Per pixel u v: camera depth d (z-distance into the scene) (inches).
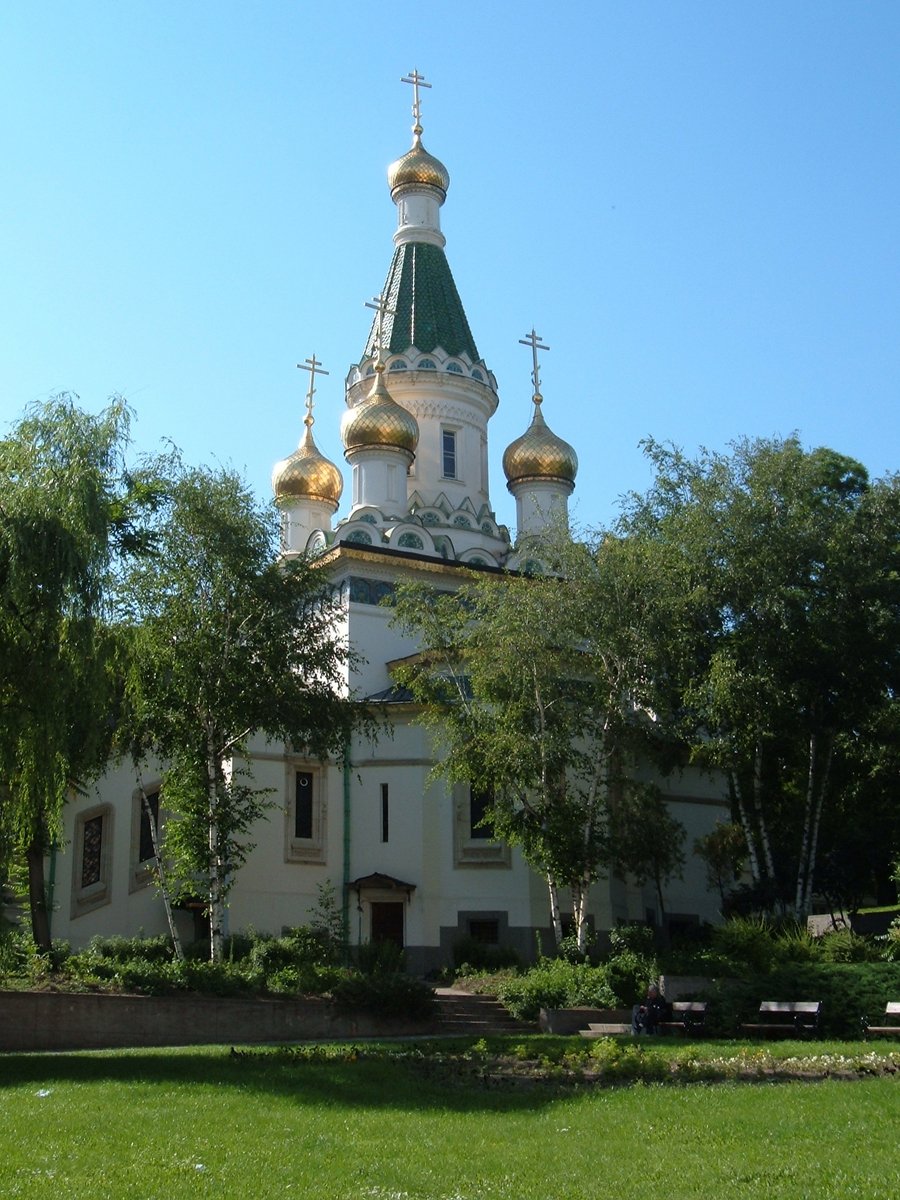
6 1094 664.4
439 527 1923.0
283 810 1379.2
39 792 844.0
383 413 1908.2
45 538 807.7
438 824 1518.2
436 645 1376.7
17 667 816.3
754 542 1387.8
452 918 1492.4
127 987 1018.7
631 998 1144.8
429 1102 675.4
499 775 1288.1
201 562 1221.7
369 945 1332.4
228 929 1438.2
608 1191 461.7
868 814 1665.8
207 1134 566.9
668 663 1344.7
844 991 1040.8
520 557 1911.9
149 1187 460.4
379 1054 861.2
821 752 1485.0
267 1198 448.8
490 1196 455.8
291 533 2039.9
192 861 1202.0
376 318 2123.5
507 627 1305.4
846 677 1387.8
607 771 1401.3
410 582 1438.2
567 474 2053.4
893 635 1412.4
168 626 1178.0
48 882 1471.5
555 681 1314.0
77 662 832.3
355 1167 503.8
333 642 1307.8
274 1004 1039.6
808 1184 462.0
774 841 1657.2
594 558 1343.5
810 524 1391.5
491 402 2085.4
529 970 1254.9
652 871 1477.6
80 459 860.6
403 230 2150.6
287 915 1485.0
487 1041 954.7
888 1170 482.0
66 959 1117.1
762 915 1401.3
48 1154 519.5
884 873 1729.8
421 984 1119.6
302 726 1258.0
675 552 1392.7
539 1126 602.9
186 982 1045.8
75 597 832.9
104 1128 573.0
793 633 1368.1
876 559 1417.3
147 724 1215.6
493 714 1318.9
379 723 1561.3
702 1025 1047.0
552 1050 865.5
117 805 1519.4
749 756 1459.2
